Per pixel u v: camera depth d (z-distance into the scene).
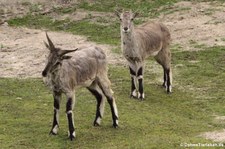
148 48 48.16
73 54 37.28
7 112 42.94
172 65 56.69
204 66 55.81
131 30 46.72
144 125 39.62
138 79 47.50
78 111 43.22
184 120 41.22
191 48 61.94
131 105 45.12
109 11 79.06
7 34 72.69
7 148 35.22
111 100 38.91
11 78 53.59
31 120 40.97
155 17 74.56
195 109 44.47
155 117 41.72
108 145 35.22
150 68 56.50
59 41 68.12
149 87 50.75
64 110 43.25
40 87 50.53
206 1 79.50
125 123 40.03
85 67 37.06
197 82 51.41
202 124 40.28
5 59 60.81
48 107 44.38
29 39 69.94
